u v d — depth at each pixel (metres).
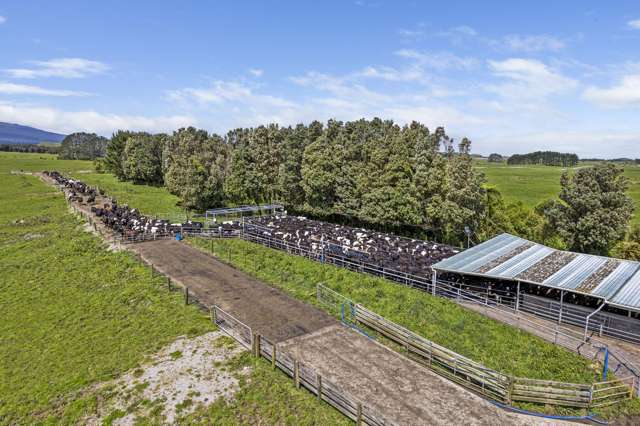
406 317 24.41
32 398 17.28
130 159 93.50
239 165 69.38
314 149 59.06
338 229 48.34
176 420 15.35
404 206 48.12
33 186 84.94
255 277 31.81
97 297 28.09
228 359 19.41
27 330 23.86
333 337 21.81
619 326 21.94
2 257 38.81
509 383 16.42
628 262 27.17
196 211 67.94
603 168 35.34
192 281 30.59
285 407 16.03
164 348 20.62
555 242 41.97
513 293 27.19
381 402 16.30
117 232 44.94
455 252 37.53
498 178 119.12
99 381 18.03
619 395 16.91
